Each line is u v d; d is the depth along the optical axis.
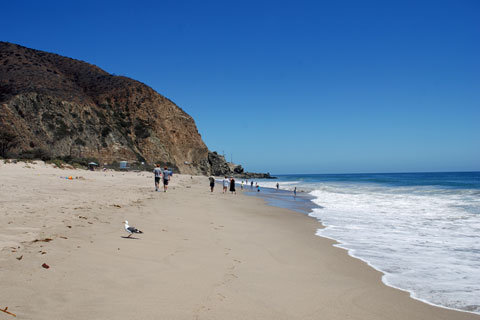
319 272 5.76
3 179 17.42
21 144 52.34
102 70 94.19
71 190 15.45
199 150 92.19
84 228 7.16
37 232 6.21
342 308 4.14
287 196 27.12
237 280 4.92
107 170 55.66
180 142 86.69
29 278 3.98
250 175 140.62
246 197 24.81
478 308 4.28
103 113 73.75
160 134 80.25
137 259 5.45
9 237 5.61
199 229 9.01
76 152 59.69
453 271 5.93
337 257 6.92
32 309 3.23
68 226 7.11
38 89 63.09
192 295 4.11
